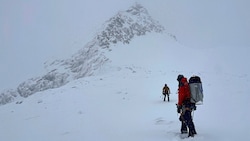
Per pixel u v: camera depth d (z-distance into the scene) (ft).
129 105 57.77
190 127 24.67
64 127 39.09
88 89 98.89
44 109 64.69
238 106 42.39
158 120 35.99
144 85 100.63
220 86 82.38
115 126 35.76
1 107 83.41
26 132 38.65
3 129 43.68
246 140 23.39
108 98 73.46
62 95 88.63
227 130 27.09
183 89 24.86
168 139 25.49
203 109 42.16
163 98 67.46
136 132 30.32
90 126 37.73
